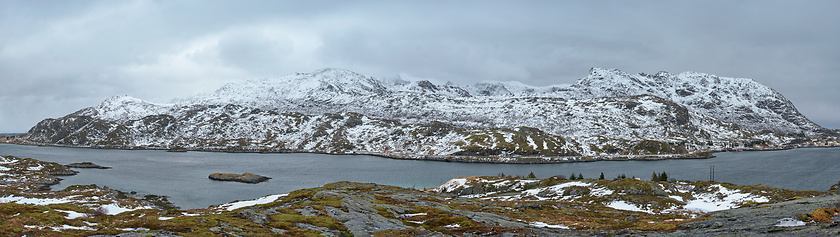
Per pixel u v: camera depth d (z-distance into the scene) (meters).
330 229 81.31
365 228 83.62
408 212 111.31
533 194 177.88
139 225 77.38
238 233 71.19
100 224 84.00
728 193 142.25
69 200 161.25
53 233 67.94
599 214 113.81
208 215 89.44
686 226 73.31
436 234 78.44
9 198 161.75
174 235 67.25
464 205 130.38
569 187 172.00
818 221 60.66
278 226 80.31
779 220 64.31
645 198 144.12
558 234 77.25
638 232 74.31
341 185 190.50
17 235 65.06
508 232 78.88
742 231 61.34
